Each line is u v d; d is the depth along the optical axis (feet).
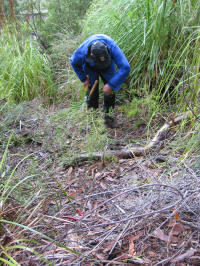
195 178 5.99
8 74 14.19
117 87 9.65
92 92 10.59
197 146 7.07
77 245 5.14
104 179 7.58
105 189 7.11
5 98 12.67
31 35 18.70
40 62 15.30
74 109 11.02
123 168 7.88
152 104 9.62
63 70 15.74
